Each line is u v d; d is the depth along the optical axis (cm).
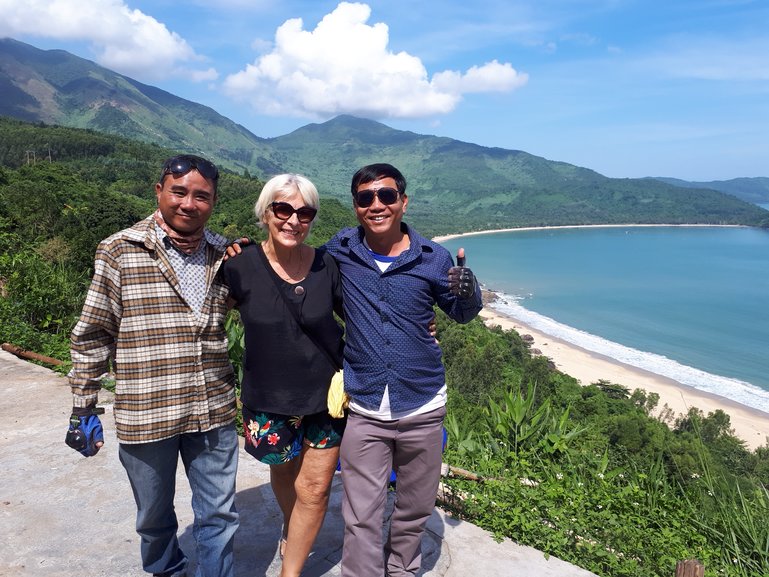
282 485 253
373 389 222
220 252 219
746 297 11675
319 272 222
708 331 8538
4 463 352
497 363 4644
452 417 476
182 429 208
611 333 8294
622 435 2625
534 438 463
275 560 266
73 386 200
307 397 219
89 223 3969
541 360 5247
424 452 231
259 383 218
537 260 18300
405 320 223
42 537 278
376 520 229
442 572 268
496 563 279
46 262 881
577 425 512
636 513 378
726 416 4284
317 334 217
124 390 201
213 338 215
